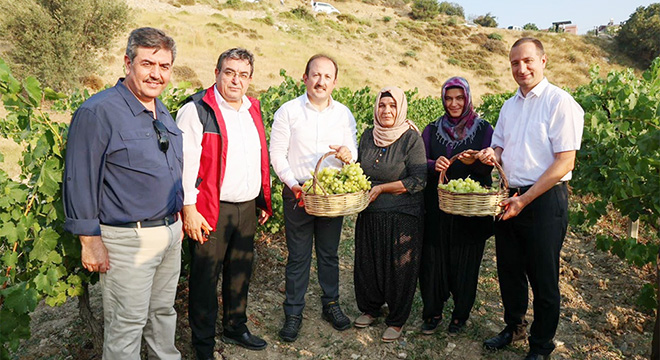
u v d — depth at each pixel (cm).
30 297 266
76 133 234
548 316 309
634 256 422
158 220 261
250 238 335
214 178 303
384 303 403
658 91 564
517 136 308
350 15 4716
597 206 466
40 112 289
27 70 1855
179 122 298
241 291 341
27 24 1886
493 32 5134
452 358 348
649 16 4759
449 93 335
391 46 4109
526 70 294
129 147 243
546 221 297
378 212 345
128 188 246
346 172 307
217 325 381
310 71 336
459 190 297
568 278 484
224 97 306
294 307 367
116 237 249
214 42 2839
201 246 312
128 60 247
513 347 353
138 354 269
